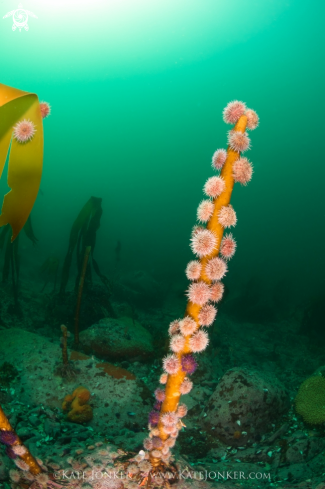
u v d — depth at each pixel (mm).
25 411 3416
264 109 47312
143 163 69000
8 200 1437
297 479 2822
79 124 68500
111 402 3889
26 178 1432
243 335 9719
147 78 57875
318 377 4062
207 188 1671
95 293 7074
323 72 42594
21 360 4262
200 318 1708
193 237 1747
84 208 7195
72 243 7047
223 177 1701
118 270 15641
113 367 4391
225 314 11250
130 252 20562
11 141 1399
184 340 1754
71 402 3688
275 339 9750
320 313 10242
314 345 9297
